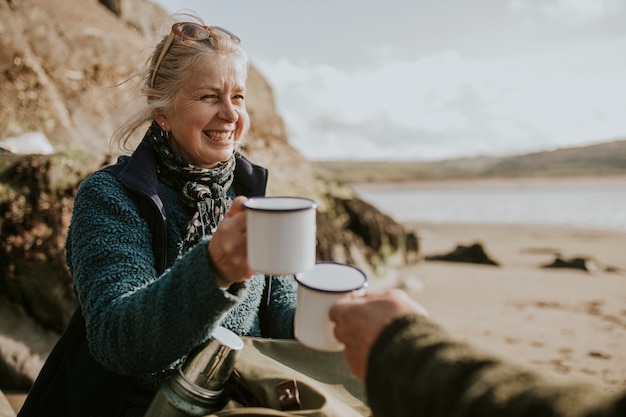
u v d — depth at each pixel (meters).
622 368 4.80
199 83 1.71
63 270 4.02
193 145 1.74
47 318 3.96
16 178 4.26
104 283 1.46
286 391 1.48
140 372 1.38
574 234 19.81
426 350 0.94
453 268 10.64
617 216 27.94
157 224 1.62
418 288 8.48
